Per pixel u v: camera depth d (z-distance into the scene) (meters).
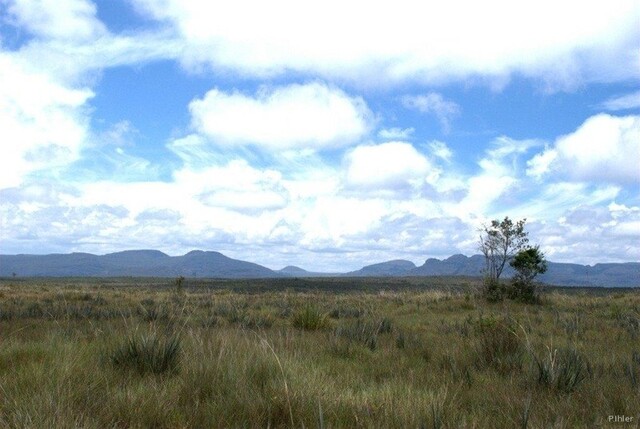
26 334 9.74
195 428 4.29
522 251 24.12
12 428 3.93
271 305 22.44
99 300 23.31
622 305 20.72
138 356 6.37
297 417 4.49
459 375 6.70
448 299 24.36
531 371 6.40
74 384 5.11
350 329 10.84
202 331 10.14
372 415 4.63
